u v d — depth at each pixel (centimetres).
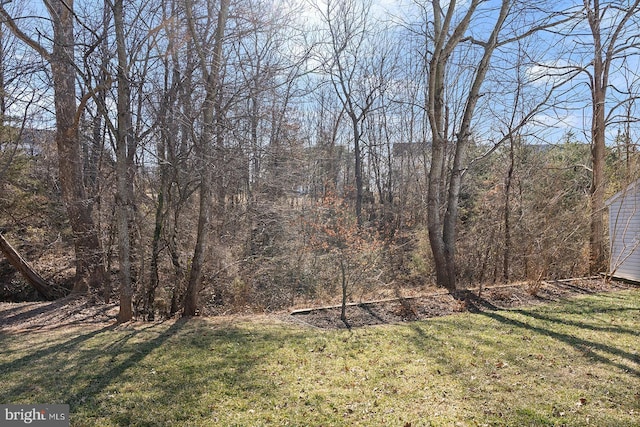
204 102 741
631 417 372
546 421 367
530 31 991
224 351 571
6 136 1099
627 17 935
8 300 1201
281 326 715
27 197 1227
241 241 1168
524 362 512
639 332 628
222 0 757
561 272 1112
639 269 1043
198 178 820
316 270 1166
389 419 374
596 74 1135
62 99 1073
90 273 1160
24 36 860
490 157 1524
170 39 776
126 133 754
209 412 388
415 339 615
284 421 371
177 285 873
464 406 398
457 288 999
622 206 1105
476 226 1249
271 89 858
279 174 1264
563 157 1360
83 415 381
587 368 489
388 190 2280
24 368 511
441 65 1007
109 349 587
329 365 514
